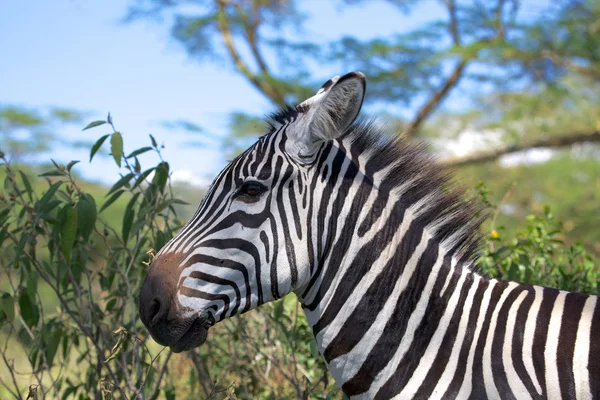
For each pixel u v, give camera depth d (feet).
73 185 10.29
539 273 12.16
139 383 9.86
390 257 7.39
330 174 7.45
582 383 6.54
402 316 7.27
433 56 54.85
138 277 10.85
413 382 7.11
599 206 60.03
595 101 57.67
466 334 7.07
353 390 7.39
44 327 10.42
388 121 8.07
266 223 7.20
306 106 7.57
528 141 57.67
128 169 10.11
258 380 12.84
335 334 7.39
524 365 6.75
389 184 7.61
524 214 63.31
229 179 7.35
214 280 7.06
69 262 9.74
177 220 11.07
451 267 7.41
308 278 7.38
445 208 7.66
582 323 6.76
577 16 53.83
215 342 13.35
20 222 10.36
